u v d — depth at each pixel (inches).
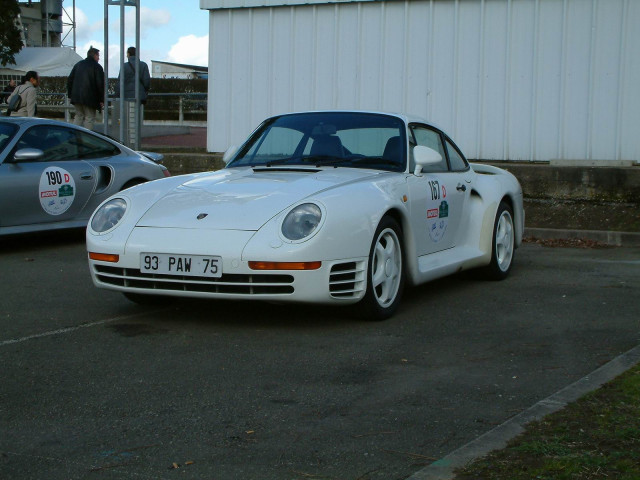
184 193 205.5
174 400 145.9
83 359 171.0
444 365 168.2
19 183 307.1
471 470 111.5
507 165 418.0
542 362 170.6
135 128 514.6
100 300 228.5
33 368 164.6
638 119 438.0
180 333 192.4
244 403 144.6
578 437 123.0
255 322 203.0
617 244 358.6
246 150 244.8
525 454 116.4
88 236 199.9
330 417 137.6
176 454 121.9
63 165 325.1
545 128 457.7
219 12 537.3
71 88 558.6
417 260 219.0
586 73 446.6
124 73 518.3
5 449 123.7
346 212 190.9
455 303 229.8
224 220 189.5
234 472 115.5
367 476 114.1
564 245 355.9
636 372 156.4
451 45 474.6
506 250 270.8
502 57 463.5
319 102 512.7
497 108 467.2
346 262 189.3
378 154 230.4
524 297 239.1
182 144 698.8
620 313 217.3
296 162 233.0
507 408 142.1
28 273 270.5
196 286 188.2
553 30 451.2
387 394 149.6
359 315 202.8
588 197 399.9
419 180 225.9
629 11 434.9
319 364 168.4
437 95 480.4
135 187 215.5
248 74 533.0
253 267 182.1
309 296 184.1
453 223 244.7
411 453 122.2
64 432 130.6
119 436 129.0
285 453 122.3
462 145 476.7
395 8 486.3
